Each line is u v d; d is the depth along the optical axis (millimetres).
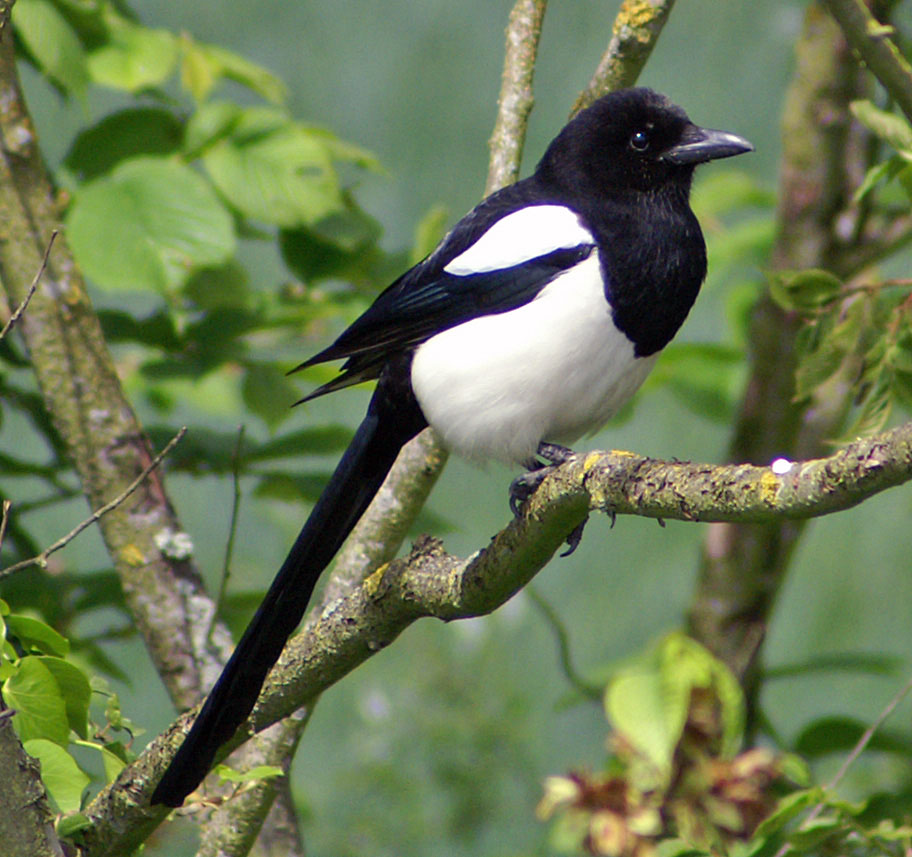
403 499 6918
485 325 6723
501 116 7277
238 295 7680
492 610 5332
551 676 11344
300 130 7824
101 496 6848
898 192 8797
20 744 4746
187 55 8070
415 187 12266
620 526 11844
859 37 6090
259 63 12500
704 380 9633
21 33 7242
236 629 7496
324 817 10125
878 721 6559
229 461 7504
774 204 9859
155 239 7156
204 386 8992
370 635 5438
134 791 5348
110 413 6883
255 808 6250
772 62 12172
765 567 8734
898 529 11422
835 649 11352
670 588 11602
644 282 6820
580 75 12812
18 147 6871
